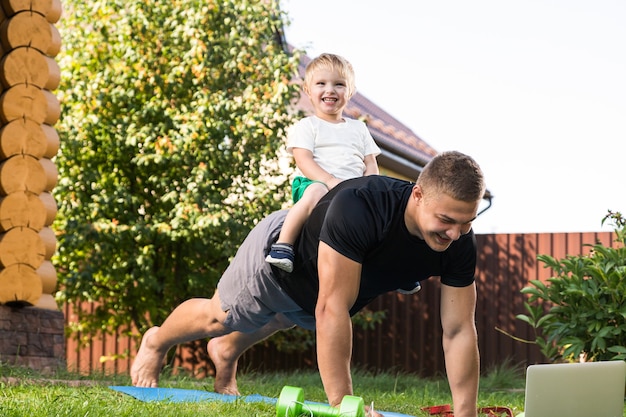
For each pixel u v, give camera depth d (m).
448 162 3.78
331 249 4.08
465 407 4.29
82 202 12.49
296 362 13.48
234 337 6.05
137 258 12.16
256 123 12.24
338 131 5.62
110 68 12.61
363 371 12.62
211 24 12.52
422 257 4.17
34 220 7.12
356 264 4.09
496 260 12.73
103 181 12.83
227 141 12.70
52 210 7.38
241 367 13.62
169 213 12.38
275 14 12.66
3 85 7.19
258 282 5.21
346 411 3.97
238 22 12.54
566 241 12.41
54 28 7.54
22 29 7.22
